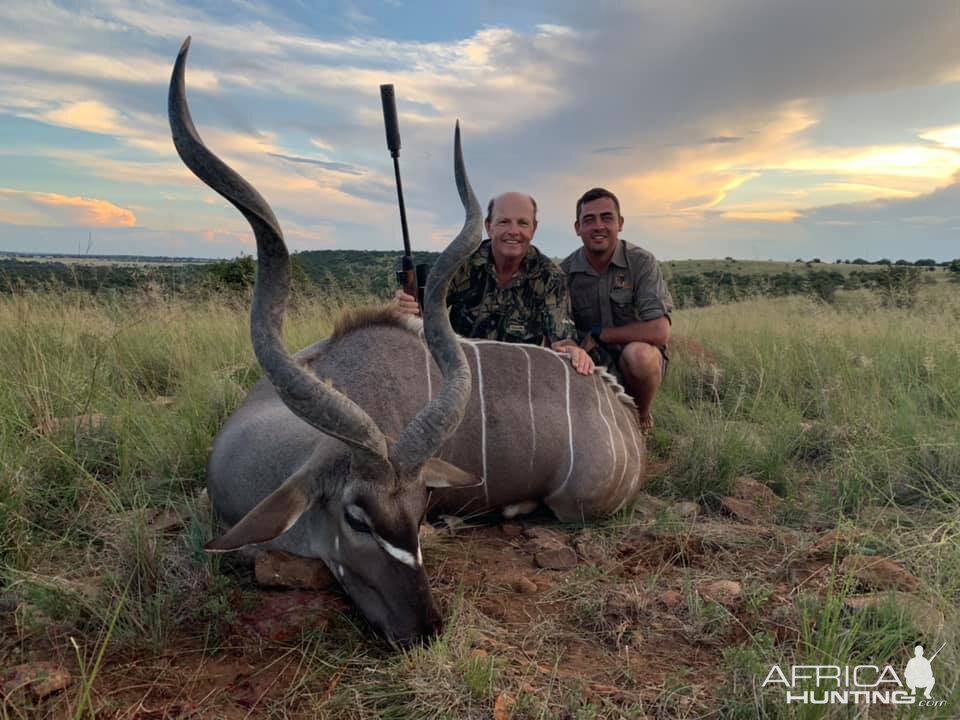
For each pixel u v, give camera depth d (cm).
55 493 363
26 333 536
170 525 359
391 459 281
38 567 317
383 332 393
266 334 275
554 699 248
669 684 257
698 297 1155
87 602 281
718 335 847
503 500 409
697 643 287
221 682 257
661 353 561
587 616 305
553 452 407
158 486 396
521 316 510
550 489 414
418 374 385
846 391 571
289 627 287
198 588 303
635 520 411
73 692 244
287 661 270
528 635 290
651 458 515
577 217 570
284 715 242
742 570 345
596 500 409
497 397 403
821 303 964
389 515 276
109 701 241
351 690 252
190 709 242
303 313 788
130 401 470
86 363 532
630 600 309
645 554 365
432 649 262
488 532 402
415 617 273
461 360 309
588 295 569
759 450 492
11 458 353
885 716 236
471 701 245
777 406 580
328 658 271
